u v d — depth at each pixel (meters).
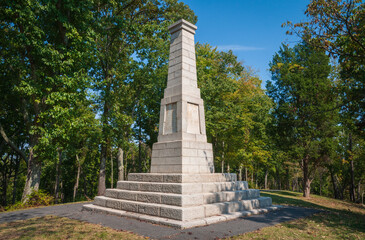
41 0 15.53
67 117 16.97
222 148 33.22
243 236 7.43
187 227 8.34
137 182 12.30
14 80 19.77
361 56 13.02
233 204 10.97
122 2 22.25
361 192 52.75
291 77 24.77
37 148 16.52
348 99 17.05
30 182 17.72
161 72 27.14
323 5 12.80
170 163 12.27
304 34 13.73
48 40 18.70
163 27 22.94
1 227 8.80
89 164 40.94
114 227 8.55
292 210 13.22
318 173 43.88
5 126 26.36
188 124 12.93
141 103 28.73
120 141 22.67
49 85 17.02
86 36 18.08
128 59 25.78
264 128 29.33
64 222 9.52
